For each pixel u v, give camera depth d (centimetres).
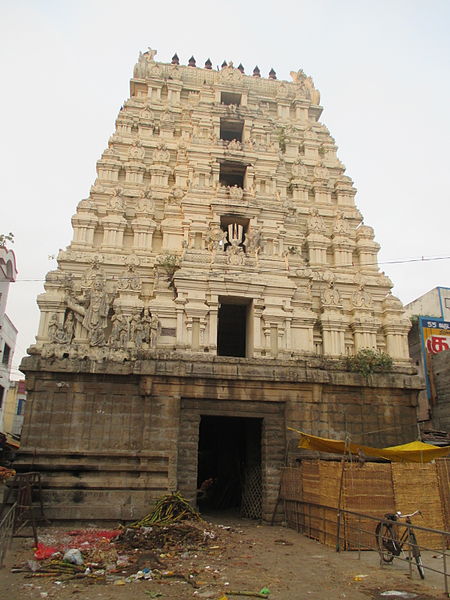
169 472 2180
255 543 1798
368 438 2427
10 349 4950
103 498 2072
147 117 3519
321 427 2397
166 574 1296
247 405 2383
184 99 3791
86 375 2277
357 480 1778
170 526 1817
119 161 3272
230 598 1123
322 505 1850
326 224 3416
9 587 1178
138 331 2477
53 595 1123
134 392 2298
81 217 2875
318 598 1137
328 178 3562
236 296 2648
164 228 2941
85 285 2611
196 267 2655
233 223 3050
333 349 2761
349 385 2459
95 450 2178
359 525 1717
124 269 2772
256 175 3148
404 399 2527
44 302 2500
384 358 2542
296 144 3753
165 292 2652
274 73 4459
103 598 1105
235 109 3434
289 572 1376
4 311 4288
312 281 2991
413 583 1274
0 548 1406
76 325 2508
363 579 1310
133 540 1670
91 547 1600
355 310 2895
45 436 2177
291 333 2694
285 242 3164
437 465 1897
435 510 1827
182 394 2312
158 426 2250
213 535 1831
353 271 3194
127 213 3050
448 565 1511
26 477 1884
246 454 2725
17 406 5775
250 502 2542
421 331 3781
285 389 2411
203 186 3022
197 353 2469
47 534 1823
